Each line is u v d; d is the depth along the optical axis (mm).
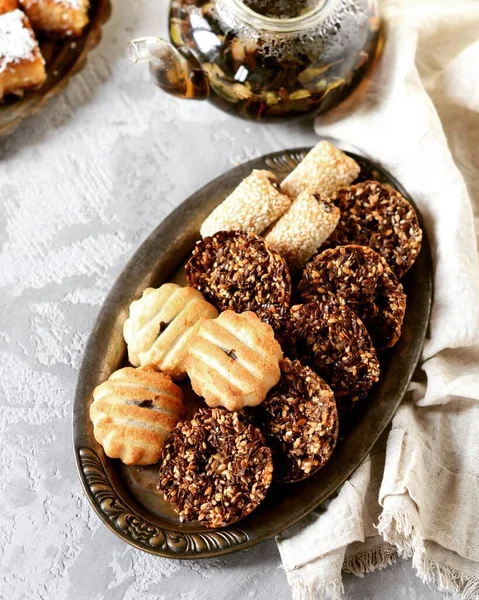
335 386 604
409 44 662
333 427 580
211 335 592
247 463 576
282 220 626
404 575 623
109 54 723
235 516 579
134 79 719
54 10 685
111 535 627
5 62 667
